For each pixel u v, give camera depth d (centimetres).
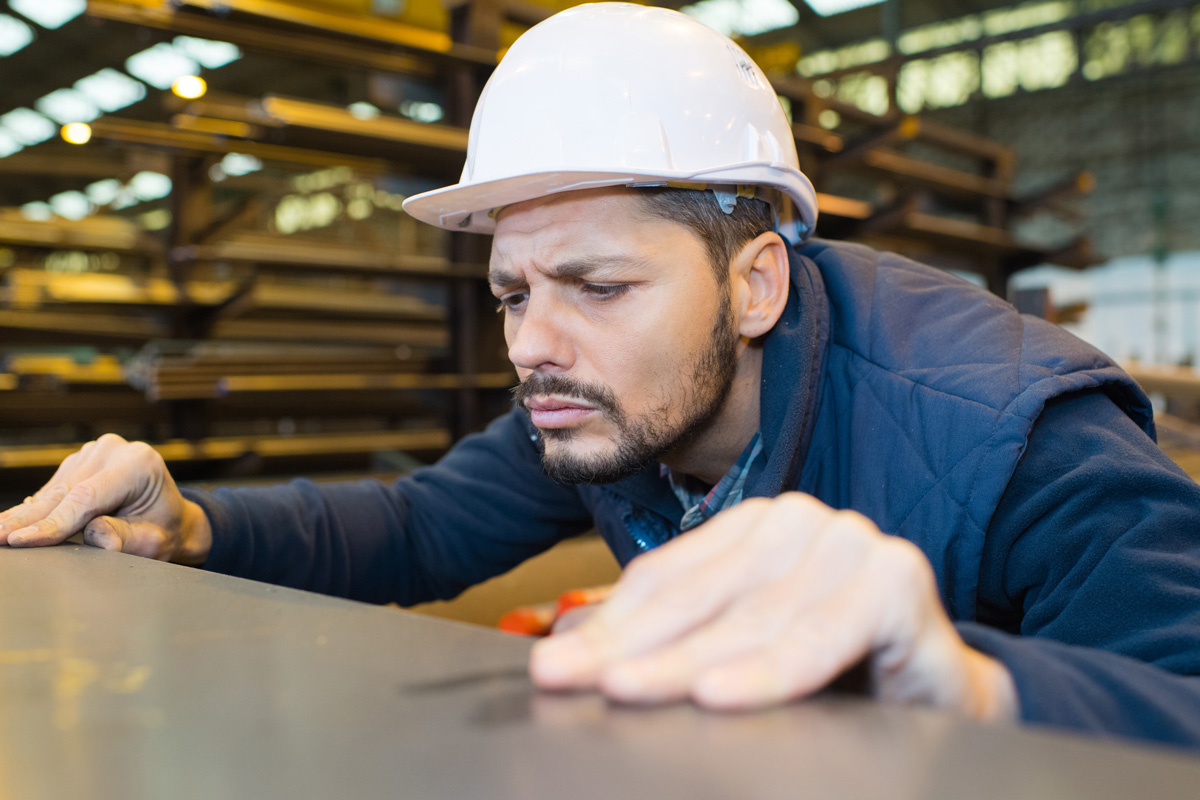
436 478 106
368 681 30
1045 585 62
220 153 308
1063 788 21
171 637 35
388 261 269
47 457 269
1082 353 68
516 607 163
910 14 1186
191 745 24
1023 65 1203
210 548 84
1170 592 53
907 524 67
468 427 286
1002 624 74
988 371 66
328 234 893
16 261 424
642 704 27
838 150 359
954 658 33
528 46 77
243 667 31
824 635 30
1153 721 34
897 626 32
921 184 407
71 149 1286
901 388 70
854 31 1221
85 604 41
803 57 1260
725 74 76
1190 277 1173
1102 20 1042
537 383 70
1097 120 1205
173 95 277
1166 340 1190
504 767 23
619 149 70
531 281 71
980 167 456
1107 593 56
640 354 69
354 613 39
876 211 355
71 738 25
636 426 70
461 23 271
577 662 29
